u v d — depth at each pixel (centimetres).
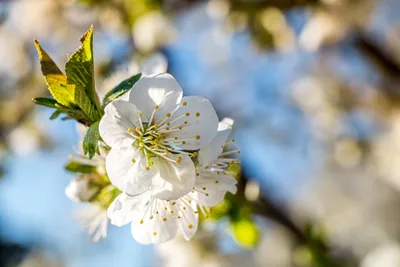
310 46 47
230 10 46
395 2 53
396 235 75
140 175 23
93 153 23
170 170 24
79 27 54
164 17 48
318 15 46
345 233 75
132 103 24
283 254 61
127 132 24
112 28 51
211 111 24
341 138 62
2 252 90
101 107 24
